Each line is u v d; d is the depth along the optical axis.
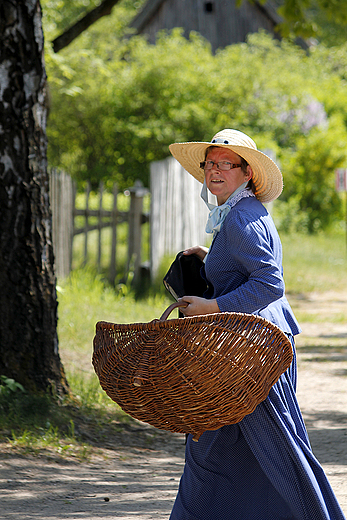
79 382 21.39
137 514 12.66
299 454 10.12
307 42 110.69
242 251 10.34
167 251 44.72
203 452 10.73
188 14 106.44
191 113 67.62
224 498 10.71
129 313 33.94
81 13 99.69
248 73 73.56
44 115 18.55
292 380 10.94
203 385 9.34
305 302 43.91
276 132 78.31
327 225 76.38
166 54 70.88
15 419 17.05
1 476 14.13
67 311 31.48
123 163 68.44
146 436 18.55
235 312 9.83
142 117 68.94
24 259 18.31
